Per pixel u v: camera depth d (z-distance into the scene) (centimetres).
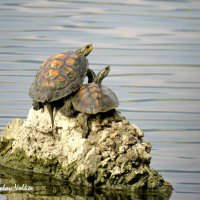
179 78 6400
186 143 4862
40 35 7619
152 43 7494
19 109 5472
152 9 9025
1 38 7481
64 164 4006
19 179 4069
